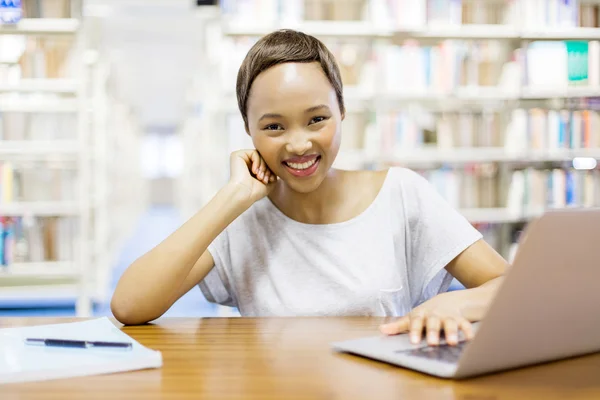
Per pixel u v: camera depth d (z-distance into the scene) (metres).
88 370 0.65
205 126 5.70
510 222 4.12
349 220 1.10
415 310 0.82
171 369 0.67
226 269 1.12
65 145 4.16
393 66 3.96
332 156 0.98
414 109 4.23
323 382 0.62
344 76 4.09
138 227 12.34
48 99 4.39
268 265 1.10
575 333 0.67
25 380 0.63
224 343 0.79
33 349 0.73
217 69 4.07
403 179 1.16
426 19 3.94
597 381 0.62
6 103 4.12
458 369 0.61
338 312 1.05
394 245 1.11
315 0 4.03
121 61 10.09
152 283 0.92
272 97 0.93
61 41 4.32
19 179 4.23
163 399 0.57
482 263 1.07
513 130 4.00
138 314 0.92
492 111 4.21
